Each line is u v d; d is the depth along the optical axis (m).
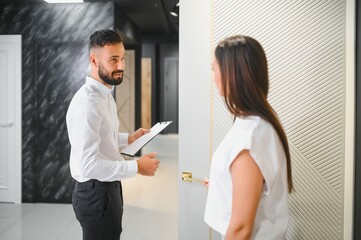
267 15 1.75
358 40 1.68
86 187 1.65
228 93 1.05
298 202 1.78
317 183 1.76
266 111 1.03
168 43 10.76
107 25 4.13
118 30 5.11
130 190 4.83
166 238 3.19
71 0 3.99
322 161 1.75
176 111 11.04
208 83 1.84
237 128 1.04
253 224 1.03
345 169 1.73
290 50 1.74
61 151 4.17
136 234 3.28
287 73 1.75
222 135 1.83
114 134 1.76
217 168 1.06
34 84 4.12
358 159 1.70
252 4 1.77
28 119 4.15
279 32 1.75
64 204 4.20
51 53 4.11
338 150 1.73
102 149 1.68
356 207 1.72
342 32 1.69
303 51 1.73
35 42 4.10
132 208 4.06
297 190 1.78
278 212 1.05
